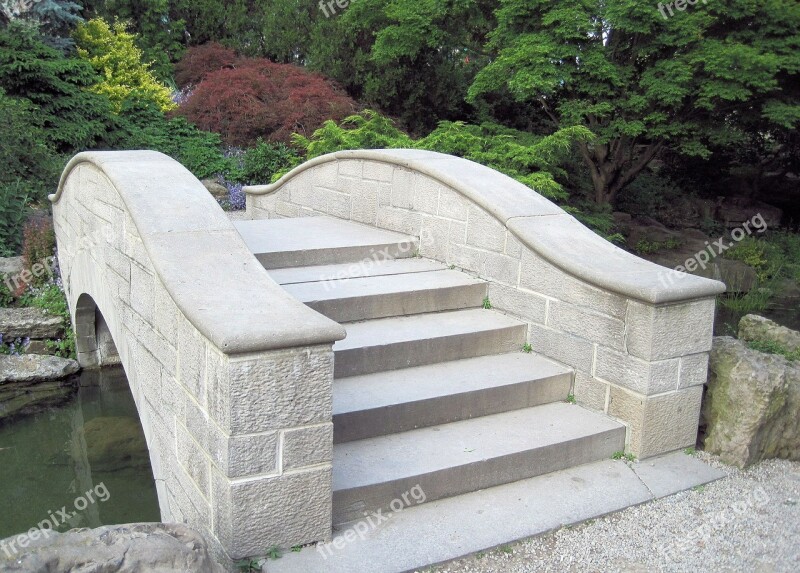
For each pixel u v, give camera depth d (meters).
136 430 6.65
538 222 5.10
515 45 10.70
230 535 3.11
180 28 18.73
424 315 5.23
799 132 14.82
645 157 12.45
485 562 3.35
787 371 4.54
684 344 4.28
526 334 5.09
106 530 2.56
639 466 4.29
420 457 3.90
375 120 10.03
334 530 3.50
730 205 16.17
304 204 8.04
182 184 4.46
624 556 3.44
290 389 3.09
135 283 4.39
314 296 4.89
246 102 14.56
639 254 13.12
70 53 15.01
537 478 4.11
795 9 10.55
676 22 10.13
